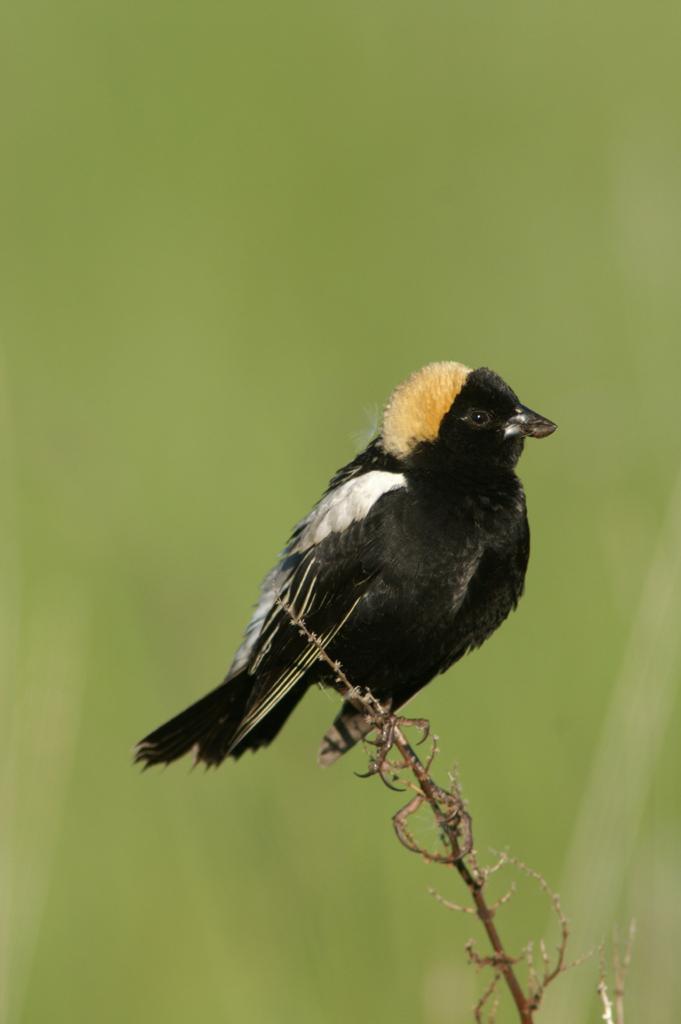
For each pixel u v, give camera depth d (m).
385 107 18.14
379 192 16.75
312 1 20.27
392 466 8.99
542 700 10.78
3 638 9.28
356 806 9.72
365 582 8.71
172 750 8.83
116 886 10.18
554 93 17.88
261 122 18.16
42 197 17.42
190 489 13.00
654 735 8.27
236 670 9.43
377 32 19.52
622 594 11.14
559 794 10.09
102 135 18.17
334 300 15.48
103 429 13.75
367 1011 8.71
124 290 15.79
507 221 16.16
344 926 8.97
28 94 19.05
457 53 19.08
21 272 16.28
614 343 14.02
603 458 12.60
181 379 14.52
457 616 8.84
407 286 15.28
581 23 19.59
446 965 8.88
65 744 9.03
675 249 12.99
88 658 11.45
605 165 16.52
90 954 9.91
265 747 9.22
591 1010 8.05
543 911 9.58
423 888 9.60
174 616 10.80
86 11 20.17
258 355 14.68
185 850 9.93
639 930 8.20
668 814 8.89
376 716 7.59
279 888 9.16
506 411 8.82
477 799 10.18
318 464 13.40
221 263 15.97
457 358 14.25
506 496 8.89
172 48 19.72
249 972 8.89
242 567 12.14
